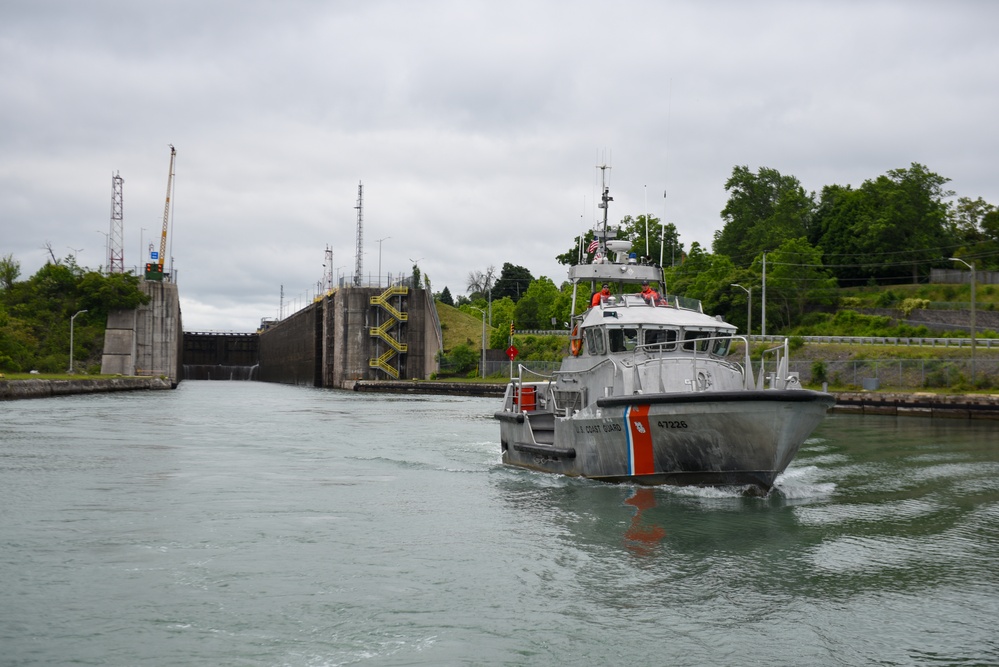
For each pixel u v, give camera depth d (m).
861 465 24.86
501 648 10.20
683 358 20.08
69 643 10.24
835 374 65.50
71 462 24.89
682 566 13.49
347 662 9.77
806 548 14.58
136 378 91.12
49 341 96.88
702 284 97.44
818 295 96.00
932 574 13.12
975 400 48.28
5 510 17.53
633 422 19.00
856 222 110.88
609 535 15.47
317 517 17.06
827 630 10.80
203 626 10.80
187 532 15.63
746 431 17.72
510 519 16.86
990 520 16.81
